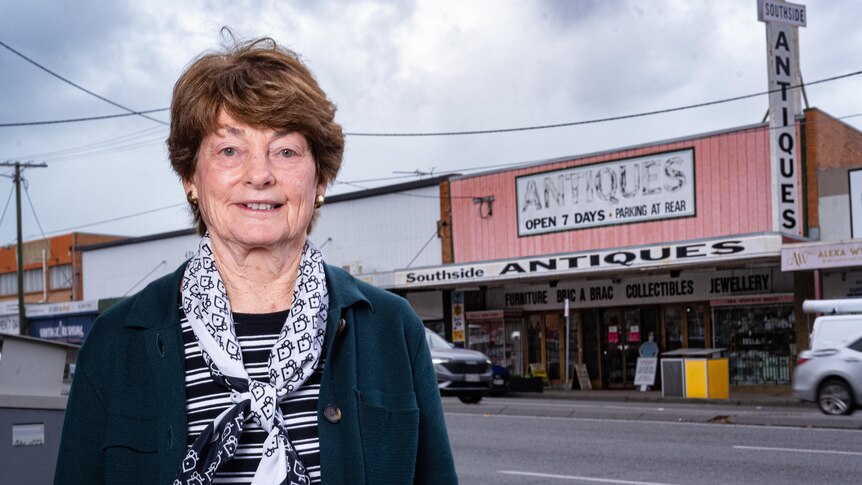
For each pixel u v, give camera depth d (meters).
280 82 1.91
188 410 1.83
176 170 2.02
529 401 21.42
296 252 1.97
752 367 22.61
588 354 25.95
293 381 1.83
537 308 26.83
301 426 1.84
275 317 1.91
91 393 1.89
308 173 1.96
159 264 39.28
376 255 30.30
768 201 21.89
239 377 1.79
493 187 27.23
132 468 1.81
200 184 1.95
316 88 1.98
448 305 28.67
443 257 28.39
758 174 22.08
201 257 1.93
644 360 23.97
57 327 40.97
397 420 1.91
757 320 22.59
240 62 1.93
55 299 48.31
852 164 23.69
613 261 23.28
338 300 1.93
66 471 1.88
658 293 24.41
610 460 10.41
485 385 18.89
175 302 1.91
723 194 22.62
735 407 18.98
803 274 21.56
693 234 23.09
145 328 1.89
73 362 4.24
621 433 12.87
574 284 26.11
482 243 27.44
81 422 1.89
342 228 31.31
